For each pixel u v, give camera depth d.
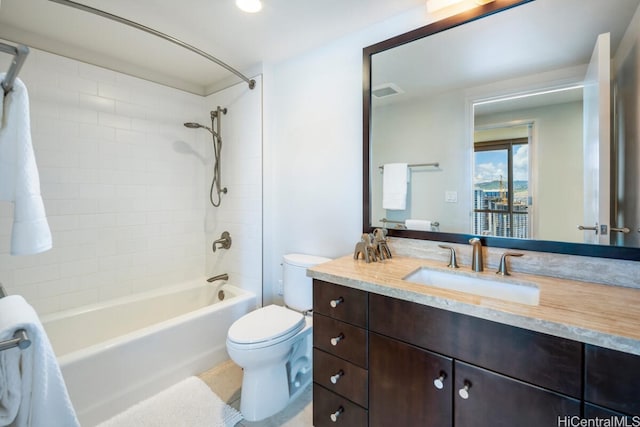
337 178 1.95
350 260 1.57
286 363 1.77
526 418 0.87
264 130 2.27
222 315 2.08
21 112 0.80
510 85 1.33
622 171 1.12
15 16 1.65
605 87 1.14
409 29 1.62
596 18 1.16
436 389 1.03
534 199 1.28
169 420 1.52
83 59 2.05
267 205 2.30
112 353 1.55
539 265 1.27
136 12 1.62
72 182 2.03
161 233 2.52
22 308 0.77
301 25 1.75
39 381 0.71
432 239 1.56
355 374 1.24
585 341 0.77
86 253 2.11
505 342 0.90
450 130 1.50
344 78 1.88
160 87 2.46
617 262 1.12
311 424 1.51
